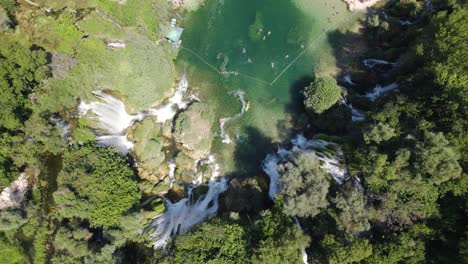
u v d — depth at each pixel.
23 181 56.91
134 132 63.88
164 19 67.44
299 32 68.81
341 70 67.50
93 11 58.16
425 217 48.28
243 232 51.69
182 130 63.72
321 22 68.81
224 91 67.81
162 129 66.00
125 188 55.84
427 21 63.41
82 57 58.88
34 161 56.59
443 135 48.72
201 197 63.06
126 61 60.50
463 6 56.34
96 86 61.66
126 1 61.62
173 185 64.12
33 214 55.69
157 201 60.53
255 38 68.88
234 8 69.44
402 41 65.44
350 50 67.88
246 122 66.69
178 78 68.25
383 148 50.72
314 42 68.69
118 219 54.50
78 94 60.69
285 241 48.19
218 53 68.88
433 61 52.88
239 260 49.44
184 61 68.94
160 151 64.50
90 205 53.16
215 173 65.50
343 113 61.44
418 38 59.28
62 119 59.72
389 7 68.81
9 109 53.75
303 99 65.50
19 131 55.91
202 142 64.81
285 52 68.69
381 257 47.16
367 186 51.44
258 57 68.69
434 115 51.50
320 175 52.25
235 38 68.94
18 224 53.59
